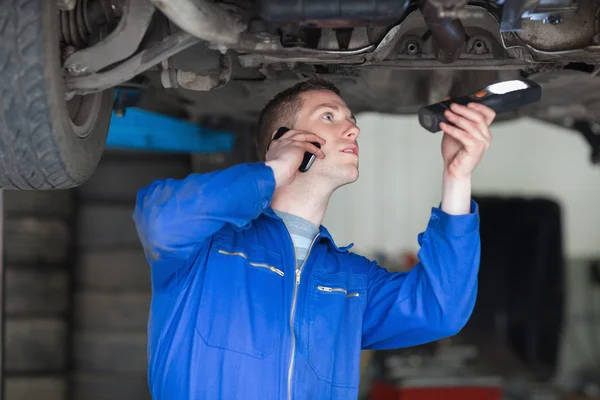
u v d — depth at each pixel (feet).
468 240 4.98
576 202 22.58
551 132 22.65
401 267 20.79
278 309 5.00
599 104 8.23
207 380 4.82
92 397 12.12
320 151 5.08
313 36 5.35
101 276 12.30
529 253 19.07
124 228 12.32
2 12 4.56
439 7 4.67
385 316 5.34
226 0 5.07
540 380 19.11
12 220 12.03
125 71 5.10
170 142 9.55
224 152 10.37
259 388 4.82
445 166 5.11
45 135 4.75
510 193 22.39
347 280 5.35
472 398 15.88
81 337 12.26
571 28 5.35
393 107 8.59
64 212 12.30
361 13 4.65
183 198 4.58
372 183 22.40
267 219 5.41
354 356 5.15
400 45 5.79
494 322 19.17
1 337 9.64
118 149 12.29
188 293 5.02
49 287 12.12
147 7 5.03
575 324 21.89
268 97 7.76
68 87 5.09
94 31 5.47
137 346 12.16
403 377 16.25
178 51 5.14
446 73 7.30
